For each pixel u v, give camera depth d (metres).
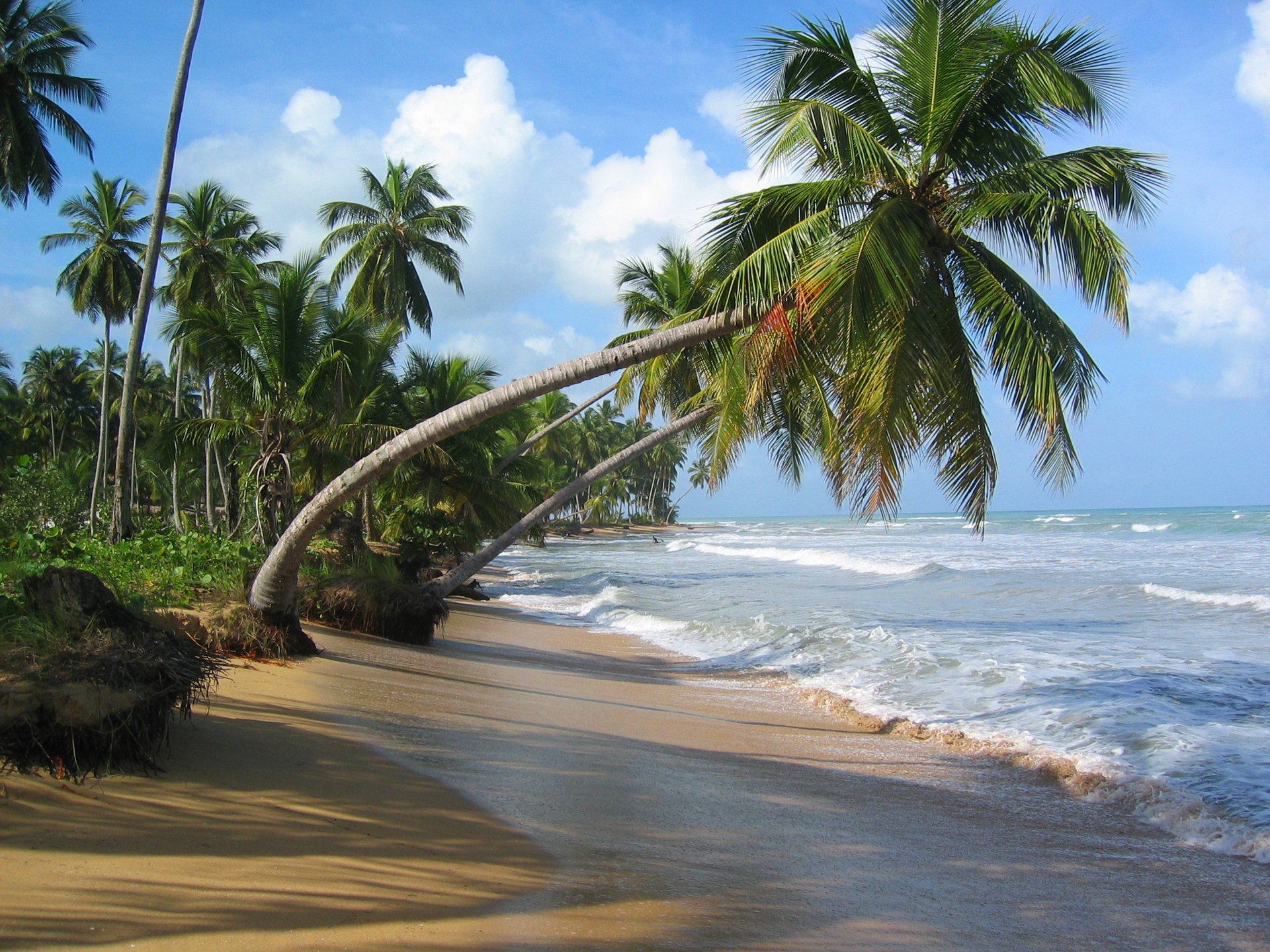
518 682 10.85
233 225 31.12
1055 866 5.30
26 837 3.59
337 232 31.66
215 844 3.88
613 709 9.59
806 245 7.68
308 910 3.39
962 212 8.55
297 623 10.05
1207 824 6.07
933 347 7.68
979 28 8.13
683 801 5.86
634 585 29.17
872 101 8.67
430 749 6.36
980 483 8.86
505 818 4.96
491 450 29.25
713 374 12.11
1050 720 9.20
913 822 6.02
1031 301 8.67
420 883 3.83
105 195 30.66
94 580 5.22
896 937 3.96
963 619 18.22
